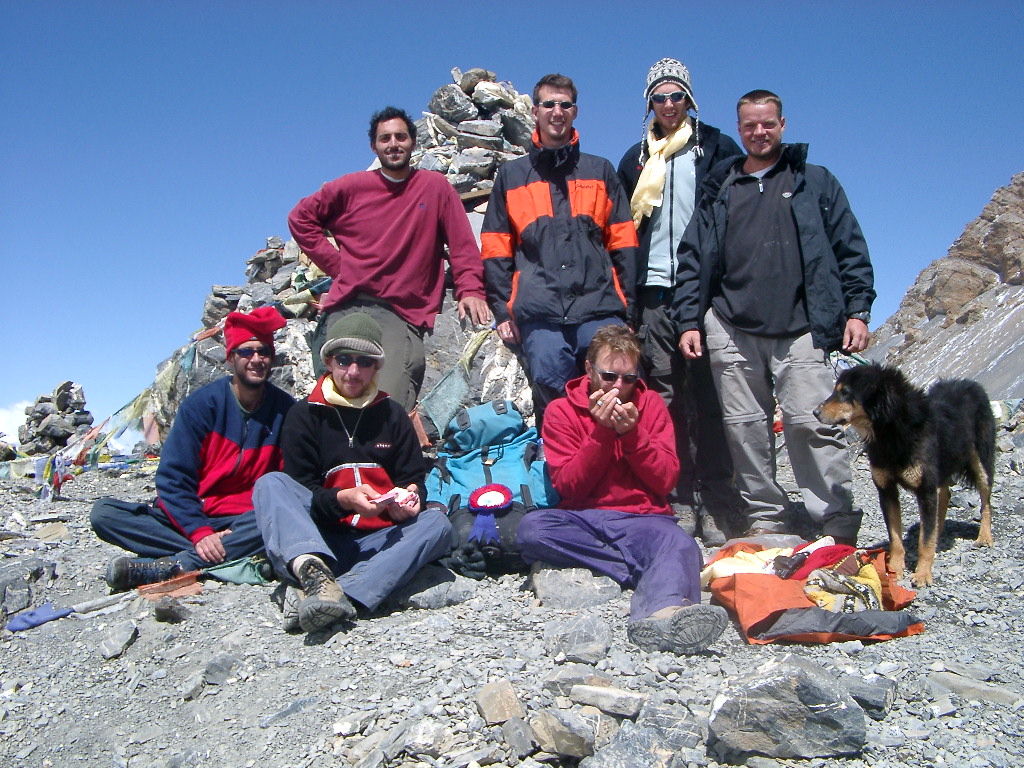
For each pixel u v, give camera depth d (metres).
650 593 4.04
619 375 4.39
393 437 4.63
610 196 5.49
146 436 8.66
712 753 3.11
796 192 5.04
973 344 123.56
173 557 4.92
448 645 3.91
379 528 4.56
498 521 4.79
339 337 4.45
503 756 3.14
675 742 3.11
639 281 5.61
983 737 3.10
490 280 5.49
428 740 3.17
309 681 3.72
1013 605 4.29
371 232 5.59
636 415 4.38
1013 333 117.62
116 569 4.70
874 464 4.68
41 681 4.02
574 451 4.66
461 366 6.89
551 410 4.79
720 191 5.22
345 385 4.48
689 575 4.13
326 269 5.71
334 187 5.68
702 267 5.20
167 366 8.62
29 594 4.82
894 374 4.59
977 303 129.38
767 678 3.12
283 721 3.47
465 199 8.66
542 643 3.85
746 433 5.17
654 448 4.50
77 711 3.79
